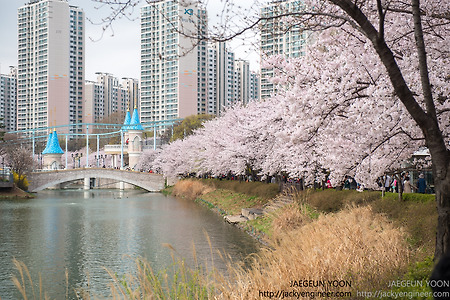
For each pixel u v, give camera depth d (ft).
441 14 49.24
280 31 43.14
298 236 66.74
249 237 103.35
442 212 32.19
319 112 53.52
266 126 125.90
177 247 96.02
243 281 40.09
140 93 631.56
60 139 635.66
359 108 50.72
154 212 178.91
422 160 72.74
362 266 41.24
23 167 315.58
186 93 581.94
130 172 349.61
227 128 180.24
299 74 61.72
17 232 128.26
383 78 50.83
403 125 51.24
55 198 274.36
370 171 61.31
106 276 77.36
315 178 105.50
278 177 148.87
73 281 74.43
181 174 330.75
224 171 206.49
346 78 51.83
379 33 32.19
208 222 138.00
